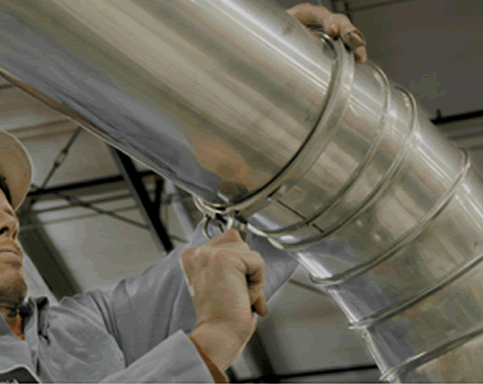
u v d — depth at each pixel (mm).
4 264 1175
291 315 7938
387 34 5645
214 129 971
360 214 1168
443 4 5379
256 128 1001
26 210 6992
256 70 977
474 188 1285
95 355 1281
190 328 1425
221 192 1095
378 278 1249
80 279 7684
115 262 7574
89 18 838
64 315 1354
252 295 960
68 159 6793
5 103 6352
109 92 912
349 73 1114
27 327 1237
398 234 1207
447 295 1245
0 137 1294
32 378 1062
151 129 967
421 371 1288
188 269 944
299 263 1461
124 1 851
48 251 7395
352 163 1134
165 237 6664
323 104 1077
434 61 5762
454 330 1251
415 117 1243
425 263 1229
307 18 1247
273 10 1056
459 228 1238
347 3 5449
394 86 1315
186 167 1041
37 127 6535
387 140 1173
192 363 867
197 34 913
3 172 1331
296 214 1164
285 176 1067
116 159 6352
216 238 981
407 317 1272
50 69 895
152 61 885
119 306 1463
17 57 887
